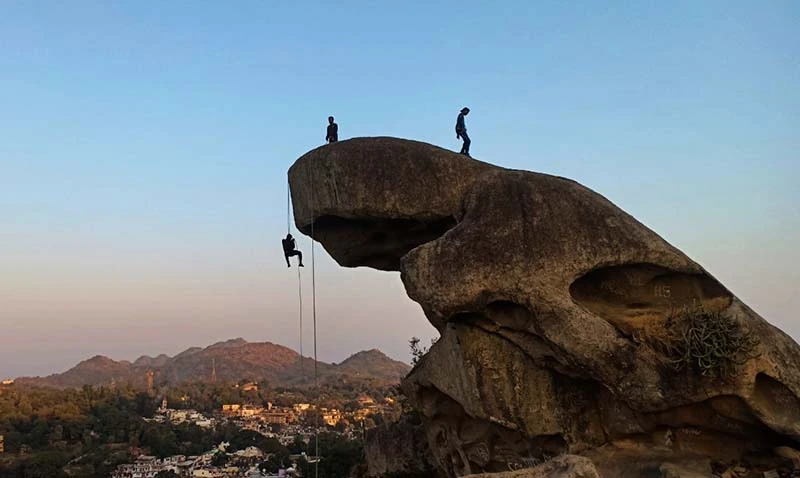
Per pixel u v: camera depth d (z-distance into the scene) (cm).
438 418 1791
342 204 1780
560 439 1562
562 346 1452
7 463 7306
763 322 1466
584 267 1502
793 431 1348
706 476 1341
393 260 2036
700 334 1394
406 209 1741
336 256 2048
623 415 1486
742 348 1373
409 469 2055
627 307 1541
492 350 1577
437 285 1523
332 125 2023
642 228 1559
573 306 1462
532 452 1595
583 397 1542
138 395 14312
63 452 8344
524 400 1553
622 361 1426
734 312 1457
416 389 1766
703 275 1523
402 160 1767
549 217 1548
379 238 1952
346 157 1788
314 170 1841
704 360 1377
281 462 8206
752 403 1368
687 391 1391
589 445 1523
